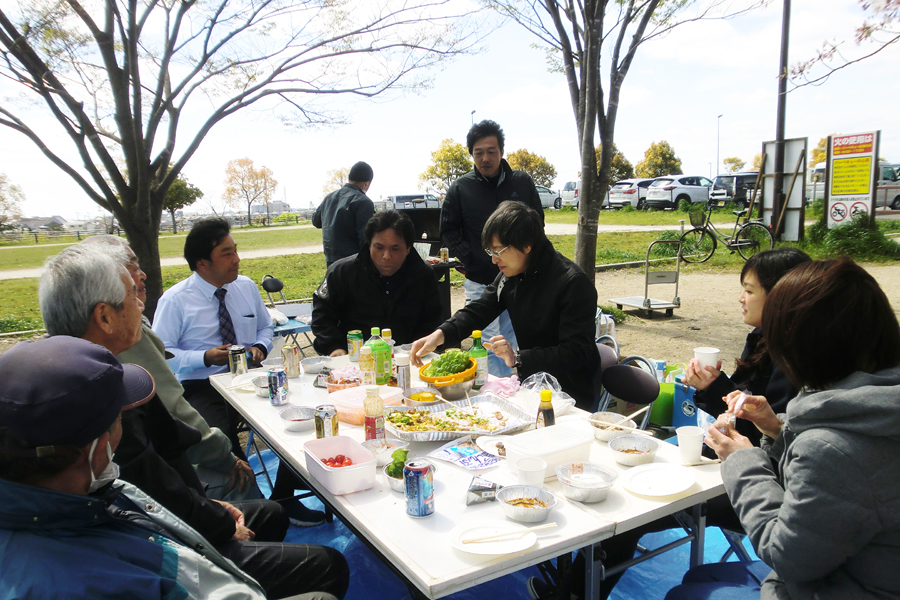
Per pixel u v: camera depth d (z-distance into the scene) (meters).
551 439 1.86
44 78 4.17
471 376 2.53
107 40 4.32
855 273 1.22
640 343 6.22
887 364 1.22
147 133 4.73
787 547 1.20
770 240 11.51
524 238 2.73
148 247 4.84
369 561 2.62
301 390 2.76
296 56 5.11
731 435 1.66
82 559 1.04
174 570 1.16
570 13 5.32
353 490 1.72
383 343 2.75
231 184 59.88
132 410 1.69
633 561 1.75
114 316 1.71
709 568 1.75
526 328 2.97
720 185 23.84
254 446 3.31
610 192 27.50
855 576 1.20
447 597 2.35
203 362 3.21
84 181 4.63
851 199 12.27
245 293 3.59
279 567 1.88
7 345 7.43
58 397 1.02
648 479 1.74
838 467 1.12
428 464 1.57
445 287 6.59
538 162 42.78
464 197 4.73
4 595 0.99
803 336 1.23
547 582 1.94
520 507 1.51
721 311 7.79
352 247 5.98
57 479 1.07
